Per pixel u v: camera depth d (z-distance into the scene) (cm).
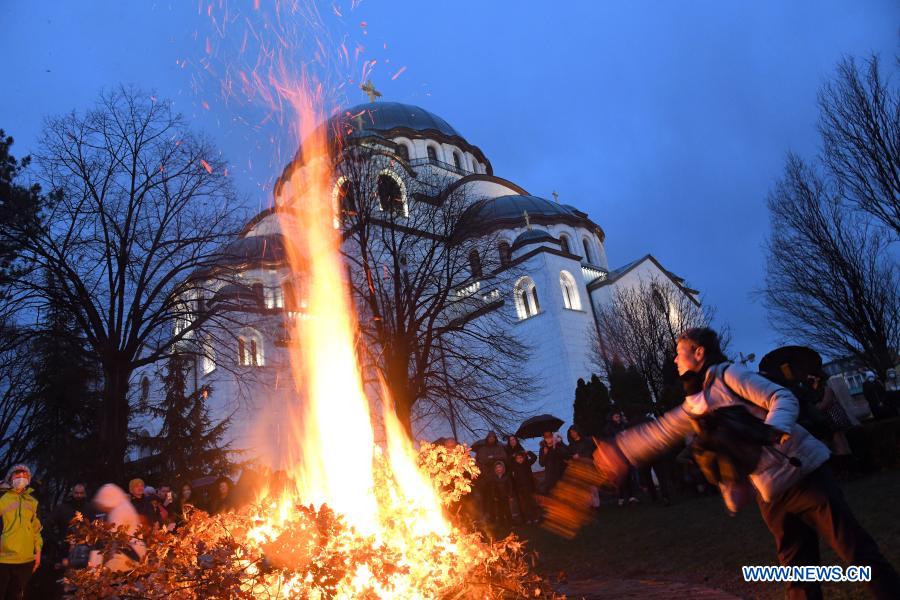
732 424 328
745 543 675
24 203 1831
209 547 405
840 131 1842
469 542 493
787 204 2138
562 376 3950
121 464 1784
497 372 3272
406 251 2530
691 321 3525
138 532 423
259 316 2819
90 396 2259
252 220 2155
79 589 413
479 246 2634
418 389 2222
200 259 2092
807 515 316
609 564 725
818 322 2223
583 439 1265
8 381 2377
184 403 2317
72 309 1812
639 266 4628
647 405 2170
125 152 1969
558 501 1201
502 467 1267
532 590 509
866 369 2314
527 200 4925
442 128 5222
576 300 4284
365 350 2308
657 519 980
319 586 400
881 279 2084
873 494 822
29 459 2208
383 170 2617
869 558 297
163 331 2175
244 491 980
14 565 735
